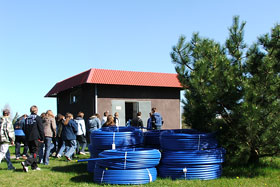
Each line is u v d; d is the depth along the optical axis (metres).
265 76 6.75
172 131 8.20
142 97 18.62
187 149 6.82
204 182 6.24
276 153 7.45
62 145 10.72
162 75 19.53
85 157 10.70
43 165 8.90
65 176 7.06
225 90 7.09
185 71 8.05
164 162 6.73
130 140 7.33
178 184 6.00
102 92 17.45
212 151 6.77
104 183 6.13
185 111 7.95
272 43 7.15
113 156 6.23
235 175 7.01
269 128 6.66
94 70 17.50
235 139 7.61
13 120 20.70
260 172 7.17
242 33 7.84
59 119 10.86
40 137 8.17
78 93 19.31
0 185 6.21
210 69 7.32
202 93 7.16
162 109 19.20
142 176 6.11
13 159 10.57
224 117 7.61
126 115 22.00
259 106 6.48
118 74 17.92
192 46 8.38
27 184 6.29
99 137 7.30
